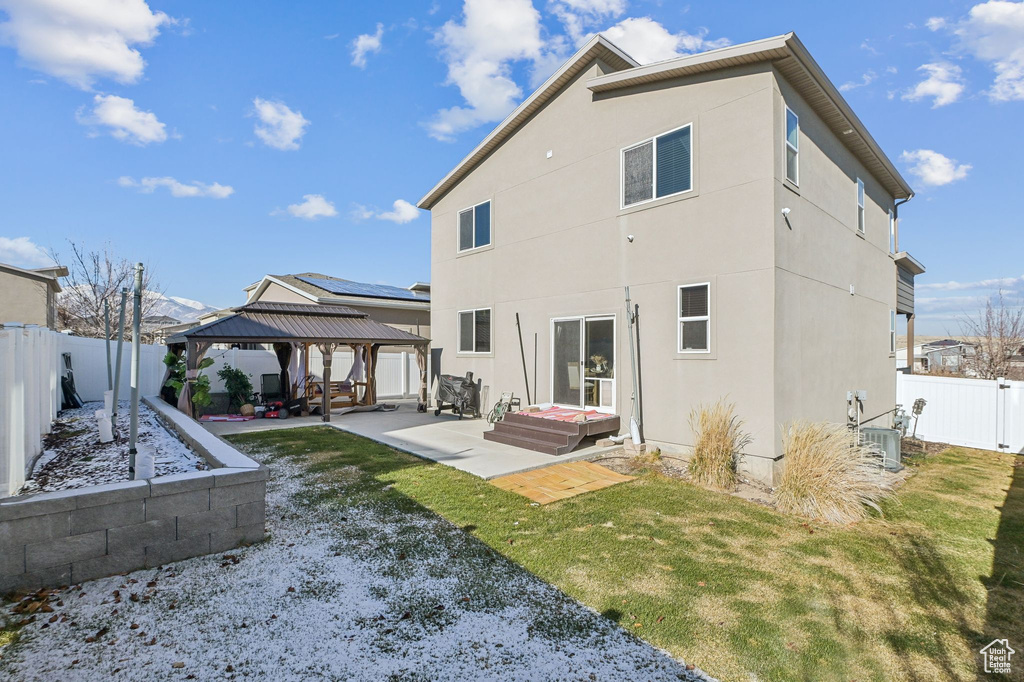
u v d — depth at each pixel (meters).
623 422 9.41
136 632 3.34
